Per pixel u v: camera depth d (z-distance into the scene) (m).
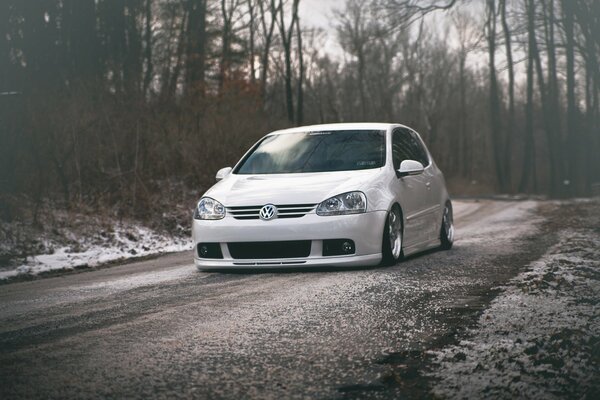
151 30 35.72
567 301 6.08
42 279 9.12
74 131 15.00
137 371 4.12
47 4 21.70
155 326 5.38
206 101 20.33
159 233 14.62
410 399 3.61
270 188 8.54
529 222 16.25
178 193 17.14
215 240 8.39
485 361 4.26
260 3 44.25
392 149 9.45
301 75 45.28
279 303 6.25
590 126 47.91
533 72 49.97
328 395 3.66
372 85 64.62
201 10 35.34
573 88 37.62
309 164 9.20
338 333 5.07
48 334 5.20
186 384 3.86
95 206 14.67
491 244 11.31
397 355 4.46
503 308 5.84
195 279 8.05
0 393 3.72
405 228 9.12
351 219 8.20
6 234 11.39
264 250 8.28
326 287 7.06
